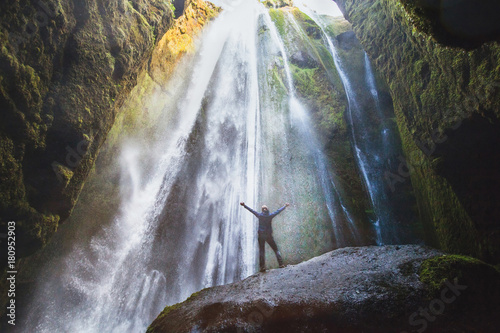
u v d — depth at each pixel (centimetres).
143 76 1177
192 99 1424
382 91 1427
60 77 622
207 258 1159
